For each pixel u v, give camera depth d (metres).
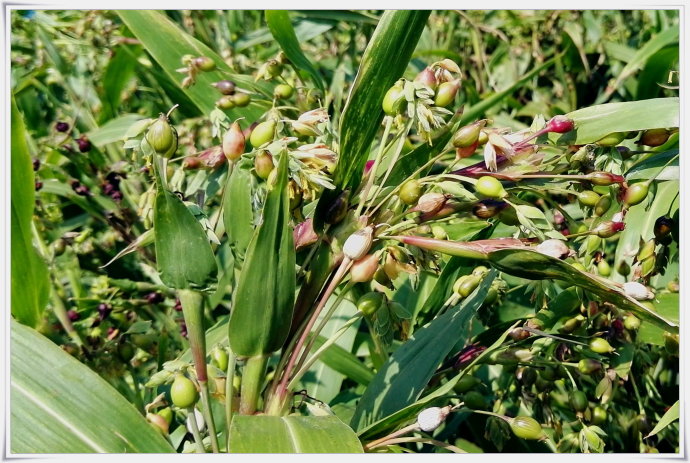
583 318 1.89
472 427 2.26
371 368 2.32
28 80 3.40
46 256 2.51
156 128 1.36
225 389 1.51
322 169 1.42
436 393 1.47
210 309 2.58
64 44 3.37
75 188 2.82
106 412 1.47
